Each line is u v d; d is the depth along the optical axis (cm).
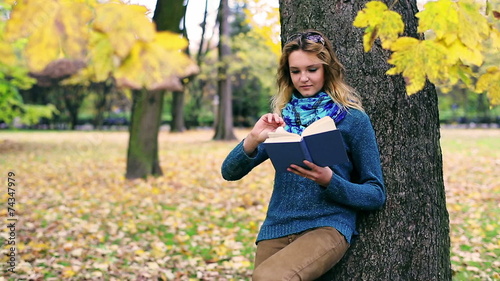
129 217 655
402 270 252
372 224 250
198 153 1536
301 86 234
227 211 694
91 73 140
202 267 443
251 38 1741
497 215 632
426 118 262
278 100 250
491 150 1407
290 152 205
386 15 187
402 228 252
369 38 190
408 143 255
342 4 257
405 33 256
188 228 597
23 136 2472
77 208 707
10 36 131
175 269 438
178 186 908
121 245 519
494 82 214
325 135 201
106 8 134
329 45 235
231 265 441
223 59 1894
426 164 260
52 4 133
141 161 1009
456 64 204
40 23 131
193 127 3472
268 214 239
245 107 3378
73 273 411
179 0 613
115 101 3272
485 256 459
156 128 1021
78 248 492
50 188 892
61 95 3116
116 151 1653
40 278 402
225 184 932
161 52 132
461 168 1070
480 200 729
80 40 131
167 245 517
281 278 208
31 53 130
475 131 2484
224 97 2108
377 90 253
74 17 133
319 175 210
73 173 1104
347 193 216
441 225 271
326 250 216
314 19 262
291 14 270
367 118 233
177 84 134
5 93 1427
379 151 253
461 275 399
